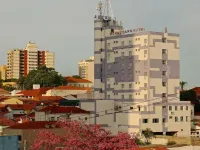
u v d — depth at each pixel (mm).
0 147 192875
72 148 187750
